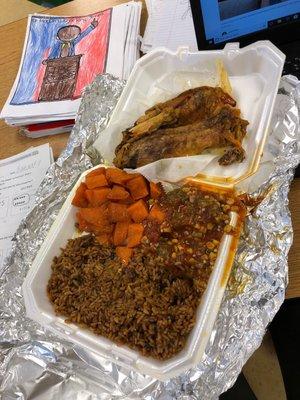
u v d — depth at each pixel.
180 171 0.51
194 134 0.51
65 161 0.58
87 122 0.60
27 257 0.53
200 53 0.55
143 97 0.58
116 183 0.51
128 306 0.45
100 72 0.67
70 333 0.45
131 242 0.49
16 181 0.64
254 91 0.54
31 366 0.47
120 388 0.43
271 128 0.50
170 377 0.40
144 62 0.58
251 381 0.68
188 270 0.46
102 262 0.49
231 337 0.41
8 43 0.79
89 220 0.51
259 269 0.44
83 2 0.78
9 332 0.49
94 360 0.45
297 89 0.51
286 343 0.54
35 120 0.65
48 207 0.55
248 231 0.46
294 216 0.48
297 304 0.55
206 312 0.42
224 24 0.53
